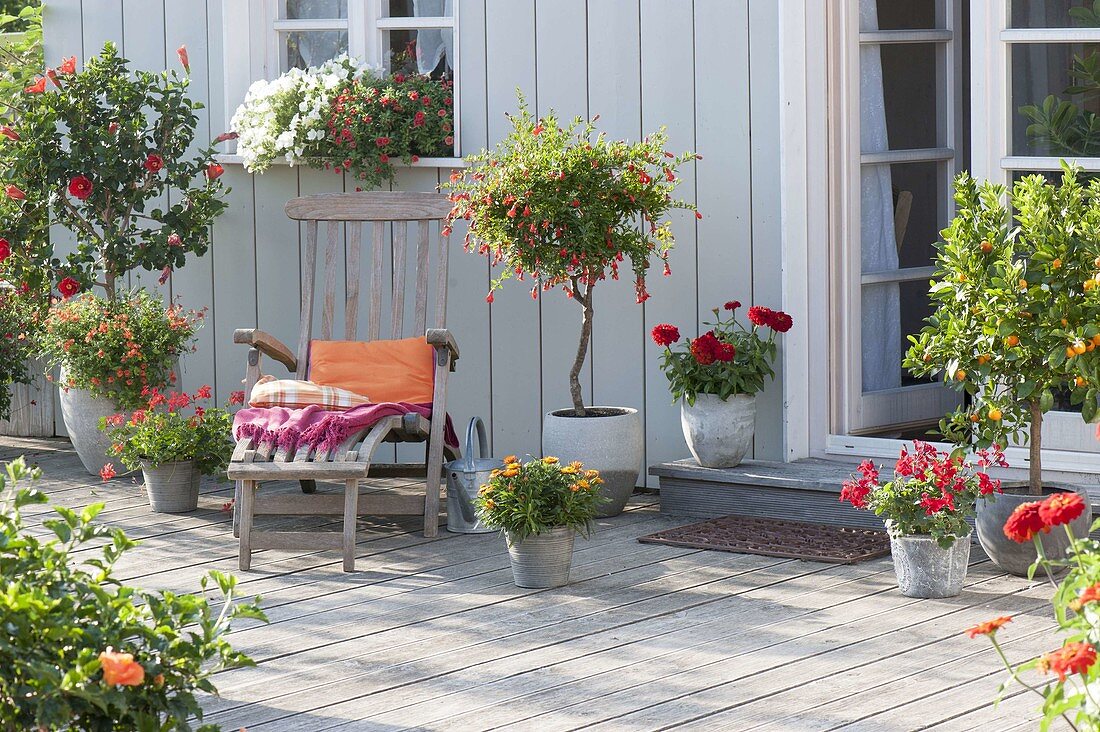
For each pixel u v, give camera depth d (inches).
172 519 203.9
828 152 204.2
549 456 185.6
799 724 117.3
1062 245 149.4
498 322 229.3
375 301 215.2
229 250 251.8
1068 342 148.7
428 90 231.6
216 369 255.9
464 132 228.4
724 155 207.0
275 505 183.6
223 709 124.3
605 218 189.6
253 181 248.2
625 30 213.6
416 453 239.8
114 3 259.4
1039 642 137.9
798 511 192.5
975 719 117.3
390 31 240.4
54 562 94.3
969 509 155.8
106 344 222.7
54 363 234.8
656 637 143.2
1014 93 186.7
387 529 198.4
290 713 123.2
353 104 228.7
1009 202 187.0
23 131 233.8
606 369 220.2
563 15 218.5
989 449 188.5
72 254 237.6
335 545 176.4
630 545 183.9
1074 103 183.2
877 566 169.9
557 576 163.8
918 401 213.9
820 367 205.0
